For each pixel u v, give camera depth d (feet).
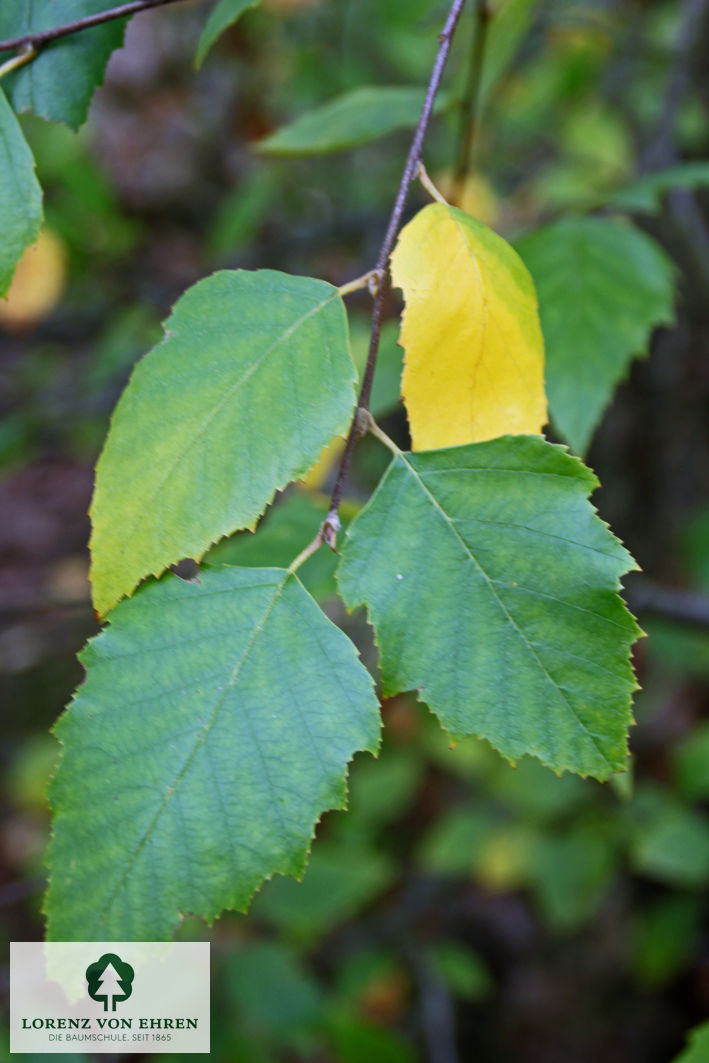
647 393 3.71
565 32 3.54
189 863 1.15
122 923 1.14
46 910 1.14
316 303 1.20
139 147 4.47
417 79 3.99
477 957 4.12
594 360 1.64
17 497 6.03
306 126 1.87
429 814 4.18
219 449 1.18
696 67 3.40
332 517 1.20
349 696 1.17
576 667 1.18
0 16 1.29
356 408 1.20
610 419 3.80
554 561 1.19
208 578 1.19
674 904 3.71
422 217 1.22
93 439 4.10
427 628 1.19
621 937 4.06
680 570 3.79
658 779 3.81
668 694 4.00
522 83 4.01
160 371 1.19
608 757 1.17
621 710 1.17
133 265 3.93
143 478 1.18
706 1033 1.34
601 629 1.18
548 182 3.79
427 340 1.21
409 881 3.95
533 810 3.65
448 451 1.20
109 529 1.18
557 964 4.13
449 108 1.84
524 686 1.18
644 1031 3.91
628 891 4.09
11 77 1.28
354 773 3.82
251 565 1.51
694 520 3.65
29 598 2.67
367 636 3.69
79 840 1.15
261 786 1.16
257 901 2.91
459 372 1.22
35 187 1.23
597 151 3.76
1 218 1.23
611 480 3.85
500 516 1.19
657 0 3.82
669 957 3.63
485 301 1.22
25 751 4.64
